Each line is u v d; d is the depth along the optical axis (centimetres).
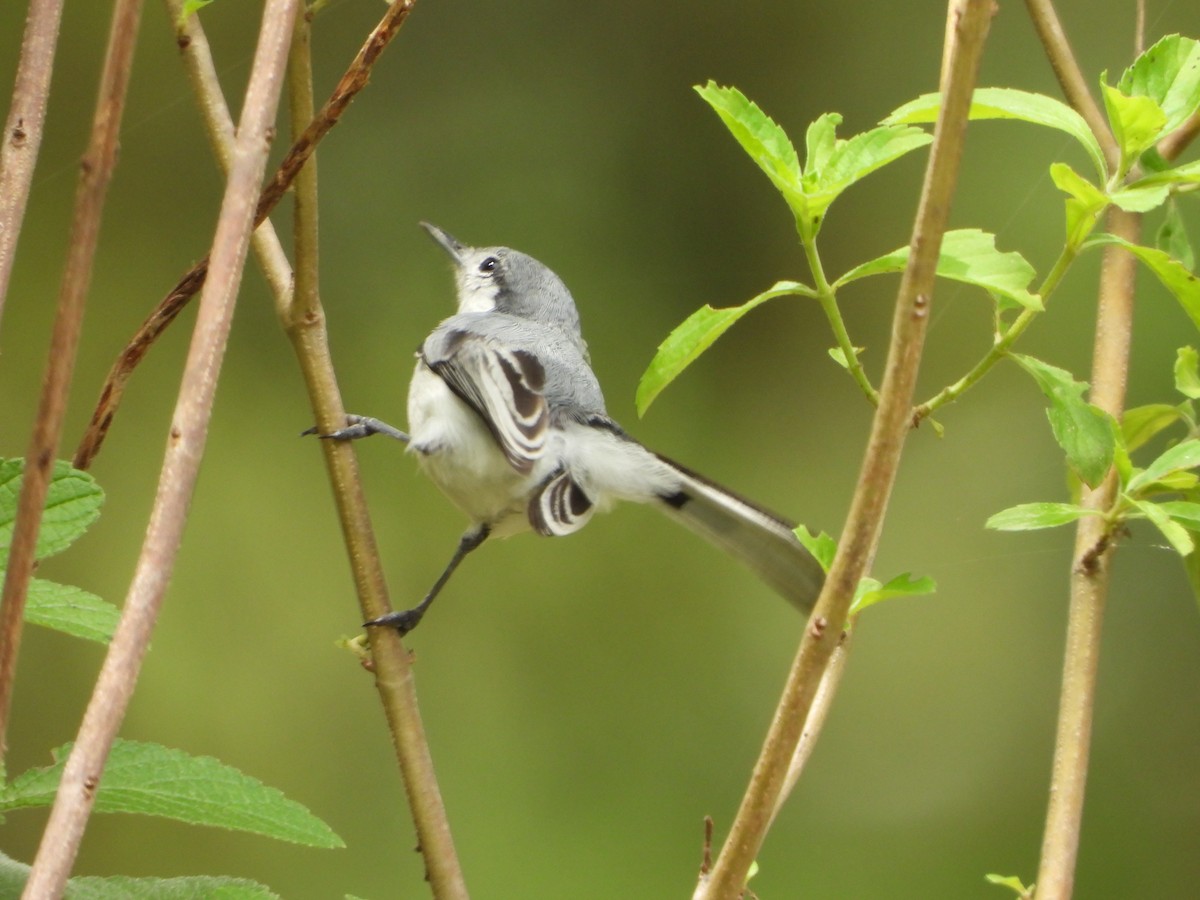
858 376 367
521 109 1455
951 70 255
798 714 274
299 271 423
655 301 1398
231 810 279
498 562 1305
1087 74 1318
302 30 409
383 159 1431
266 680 1226
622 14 1481
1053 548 1251
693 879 1136
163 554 239
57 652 1166
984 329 1295
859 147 371
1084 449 371
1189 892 1116
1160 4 1305
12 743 1137
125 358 346
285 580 1272
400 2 371
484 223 1423
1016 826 1170
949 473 1280
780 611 1283
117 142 227
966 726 1214
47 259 1350
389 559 1295
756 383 1385
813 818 1195
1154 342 1144
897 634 1253
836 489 1326
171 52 1399
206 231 1380
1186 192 470
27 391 1309
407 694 411
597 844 1165
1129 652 1209
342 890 1119
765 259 1408
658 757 1217
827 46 1459
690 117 1452
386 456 1334
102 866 1094
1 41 1371
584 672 1266
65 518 266
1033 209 1287
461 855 1150
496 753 1211
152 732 1188
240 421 1331
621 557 1309
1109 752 1175
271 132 268
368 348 1360
